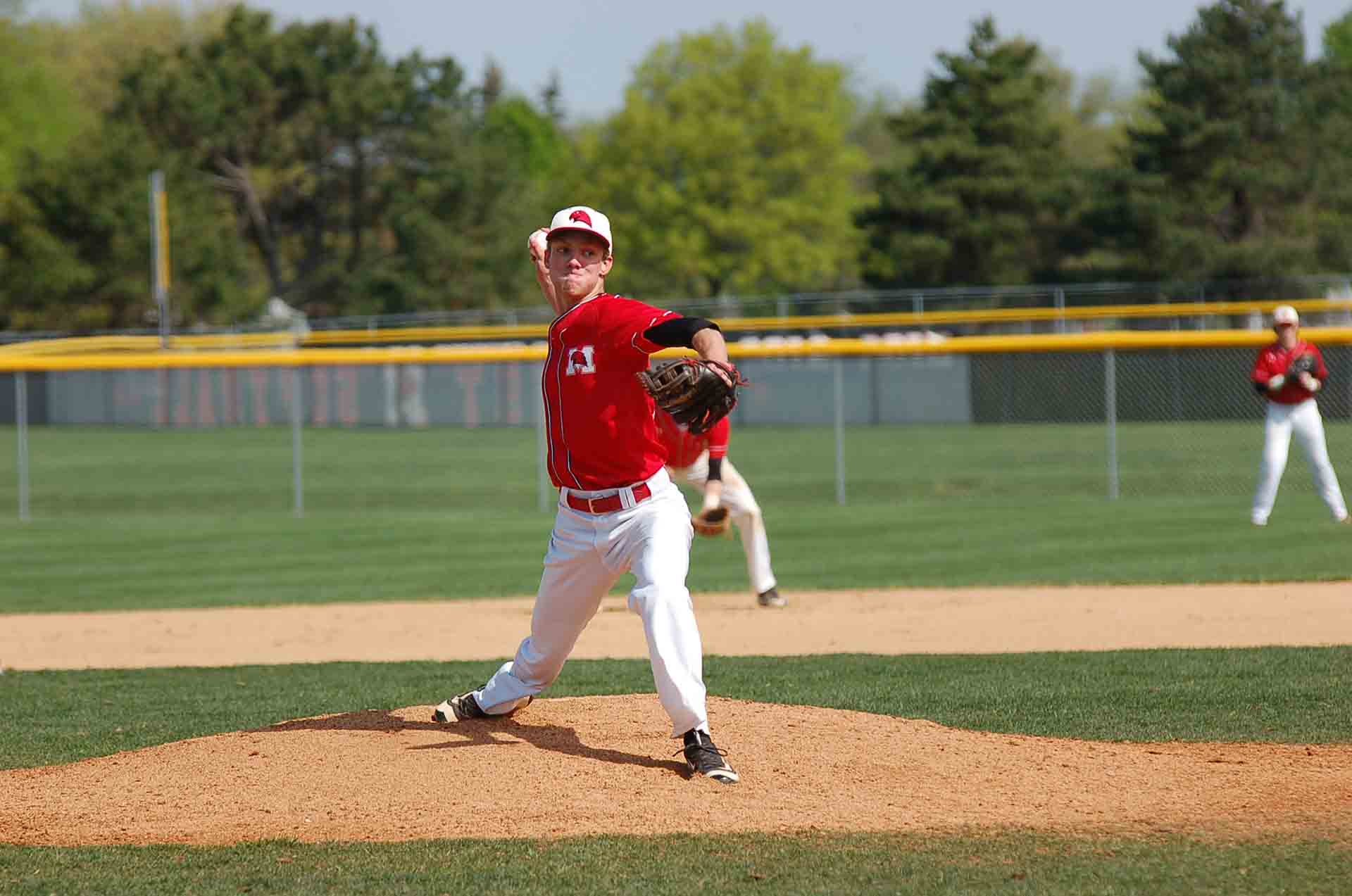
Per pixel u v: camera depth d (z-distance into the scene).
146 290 164.88
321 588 45.50
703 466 36.97
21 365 69.75
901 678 27.27
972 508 65.94
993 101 160.62
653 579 18.52
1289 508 61.78
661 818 16.98
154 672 30.36
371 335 132.75
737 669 28.80
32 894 14.62
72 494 84.00
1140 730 21.92
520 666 20.84
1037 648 31.20
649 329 17.95
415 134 187.50
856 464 92.50
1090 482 77.50
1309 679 26.02
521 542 57.97
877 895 14.12
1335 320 123.00
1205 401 120.00
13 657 33.47
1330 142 147.38
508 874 14.98
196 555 55.09
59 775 19.50
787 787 18.19
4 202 168.12
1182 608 36.47
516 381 136.88
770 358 130.50
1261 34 147.88
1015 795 17.92
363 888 14.62
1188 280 144.62
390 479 90.44
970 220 159.75
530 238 21.06
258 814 17.41
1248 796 17.83
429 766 19.03
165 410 145.00
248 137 189.25
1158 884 14.27
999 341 68.88
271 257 194.25
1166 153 148.75
